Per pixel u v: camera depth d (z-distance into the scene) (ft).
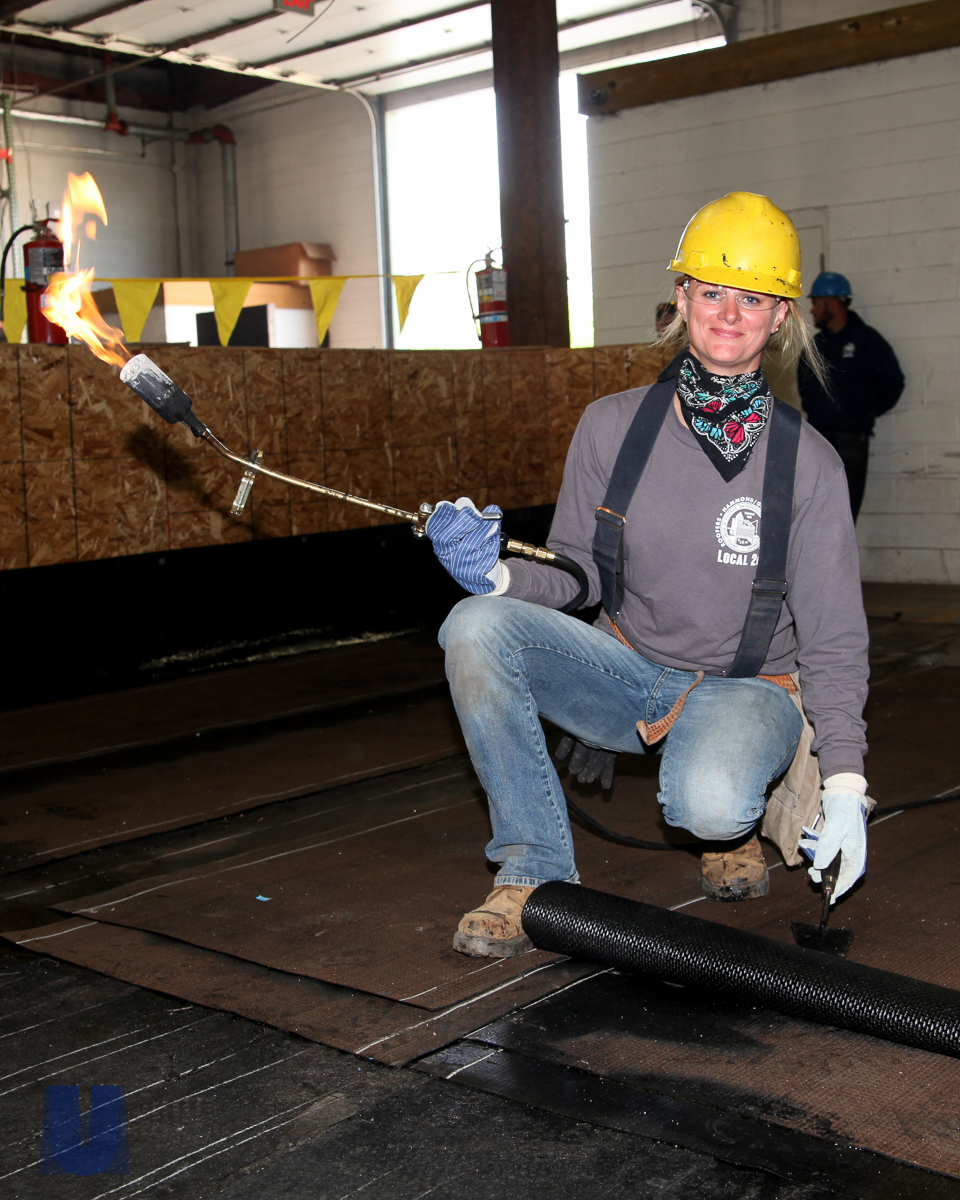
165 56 42.70
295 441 17.30
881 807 9.72
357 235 47.91
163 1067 5.82
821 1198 4.61
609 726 7.07
